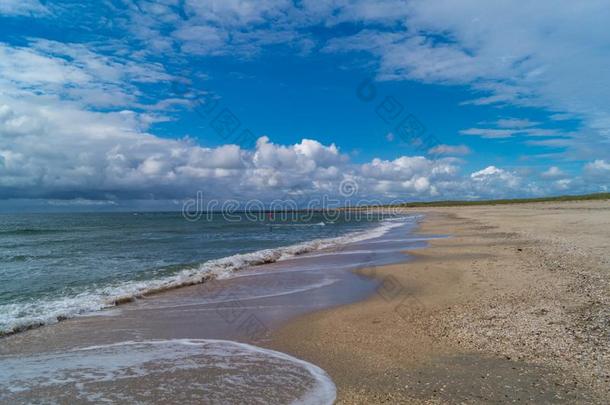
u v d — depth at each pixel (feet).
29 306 36.01
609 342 22.07
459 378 18.92
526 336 23.76
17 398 18.08
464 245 73.77
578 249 55.98
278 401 17.47
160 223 228.84
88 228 171.94
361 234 119.75
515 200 434.30
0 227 178.19
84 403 17.60
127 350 24.50
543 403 16.33
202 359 22.79
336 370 20.70
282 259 65.92
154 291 41.60
